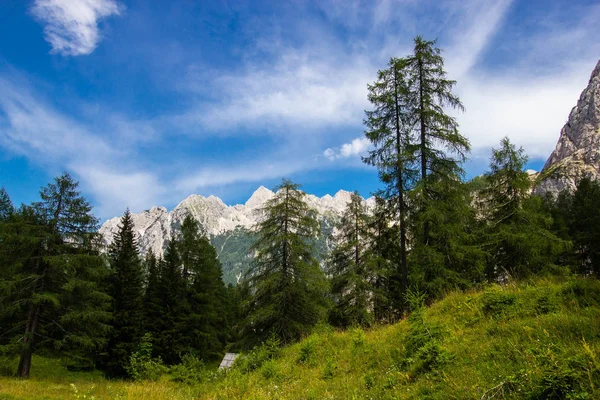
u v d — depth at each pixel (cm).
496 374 479
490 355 556
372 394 604
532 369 441
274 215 2327
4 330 2328
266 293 2231
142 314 3253
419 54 1789
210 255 3869
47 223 2223
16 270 2147
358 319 2225
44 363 2800
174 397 1084
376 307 2309
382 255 2388
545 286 799
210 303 3647
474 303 856
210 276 3616
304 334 2077
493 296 798
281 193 2378
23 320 2225
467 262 1805
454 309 908
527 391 412
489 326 685
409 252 1905
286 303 2217
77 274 2297
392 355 765
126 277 3269
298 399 713
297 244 2241
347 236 2661
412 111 1814
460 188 1741
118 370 2967
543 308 666
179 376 1554
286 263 2284
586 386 377
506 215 2172
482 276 1864
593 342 470
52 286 2245
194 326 3447
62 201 2275
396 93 1844
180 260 3522
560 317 580
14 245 2147
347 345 1010
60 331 2333
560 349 466
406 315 1223
